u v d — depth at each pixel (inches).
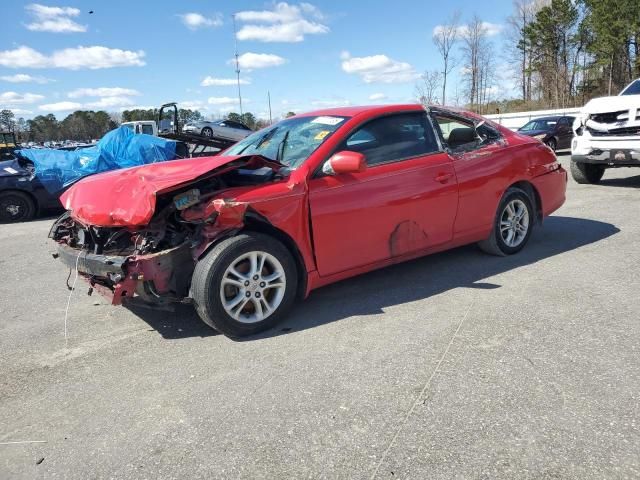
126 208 140.6
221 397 114.7
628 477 83.3
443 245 183.8
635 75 1914.4
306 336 143.7
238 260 140.6
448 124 189.2
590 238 228.5
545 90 2236.7
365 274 195.2
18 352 147.3
